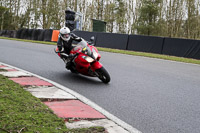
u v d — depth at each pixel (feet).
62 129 11.44
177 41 58.13
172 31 139.54
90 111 15.14
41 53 45.68
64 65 33.42
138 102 18.07
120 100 18.35
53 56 42.11
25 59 36.65
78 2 166.61
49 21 160.66
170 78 27.84
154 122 14.29
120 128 12.76
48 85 20.89
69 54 25.22
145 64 38.99
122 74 29.01
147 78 27.22
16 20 190.49
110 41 71.26
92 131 11.74
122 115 15.16
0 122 11.07
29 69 28.94
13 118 11.74
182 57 56.90
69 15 79.36
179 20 142.31
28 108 13.56
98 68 23.29
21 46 58.29
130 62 40.45
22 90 17.69
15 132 10.33
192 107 17.42
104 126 12.79
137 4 146.51
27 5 177.88
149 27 122.83
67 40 24.58
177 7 141.90
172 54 58.85
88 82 24.13
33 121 11.78
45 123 11.80
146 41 63.57
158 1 127.85
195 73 32.32
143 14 125.90
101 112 15.25
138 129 13.08
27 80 22.00
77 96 18.39
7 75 23.29
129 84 23.88
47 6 158.30
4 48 50.24
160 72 31.76
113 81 24.99
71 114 14.14
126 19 155.53
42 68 30.14
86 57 23.24
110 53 55.06
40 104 14.79
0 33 122.11
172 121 14.60
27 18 185.68
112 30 174.19
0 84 18.28
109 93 20.24
